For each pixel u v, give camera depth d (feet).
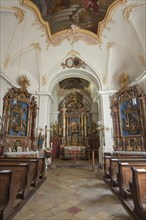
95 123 55.72
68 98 59.98
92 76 36.24
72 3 22.27
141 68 27.94
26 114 31.22
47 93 34.06
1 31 22.82
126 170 12.54
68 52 32.89
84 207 10.74
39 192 14.32
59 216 9.33
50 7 22.45
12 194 9.28
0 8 19.52
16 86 30.32
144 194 9.02
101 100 33.65
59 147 52.75
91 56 33.12
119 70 33.47
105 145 30.73
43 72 34.40
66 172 25.62
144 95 27.07
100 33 27.55
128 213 9.73
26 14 22.33
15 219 8.87
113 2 20.99
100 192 14.32
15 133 28.43
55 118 55.93
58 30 28.07
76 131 54.03
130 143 28.09
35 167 16.10
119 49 29.81
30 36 27.02
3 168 12.34
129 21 23.12
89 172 25.59
